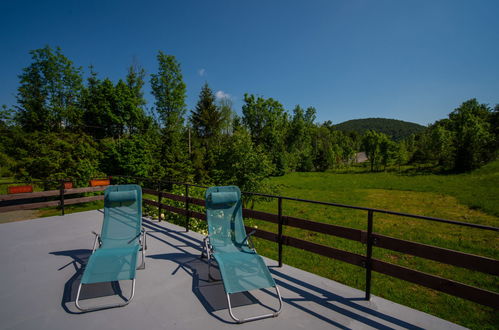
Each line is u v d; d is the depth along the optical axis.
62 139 15.10
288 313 2.83
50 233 5.73
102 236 4.04
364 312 2.85
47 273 3.81
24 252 4.63
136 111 28.06
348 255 3.27
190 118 30.62
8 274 3.78
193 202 5.74
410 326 2.61
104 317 2.76
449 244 8.88
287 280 3.61
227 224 4.14
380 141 37.34
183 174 20.25
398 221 12.12
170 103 31.31
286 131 45.59
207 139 29.91
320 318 2.74
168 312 2.85
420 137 43.66
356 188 23.33
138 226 4.32
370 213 3.03
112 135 27.91
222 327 2.59
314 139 55.28
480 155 27.62
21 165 14.34
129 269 3.05
